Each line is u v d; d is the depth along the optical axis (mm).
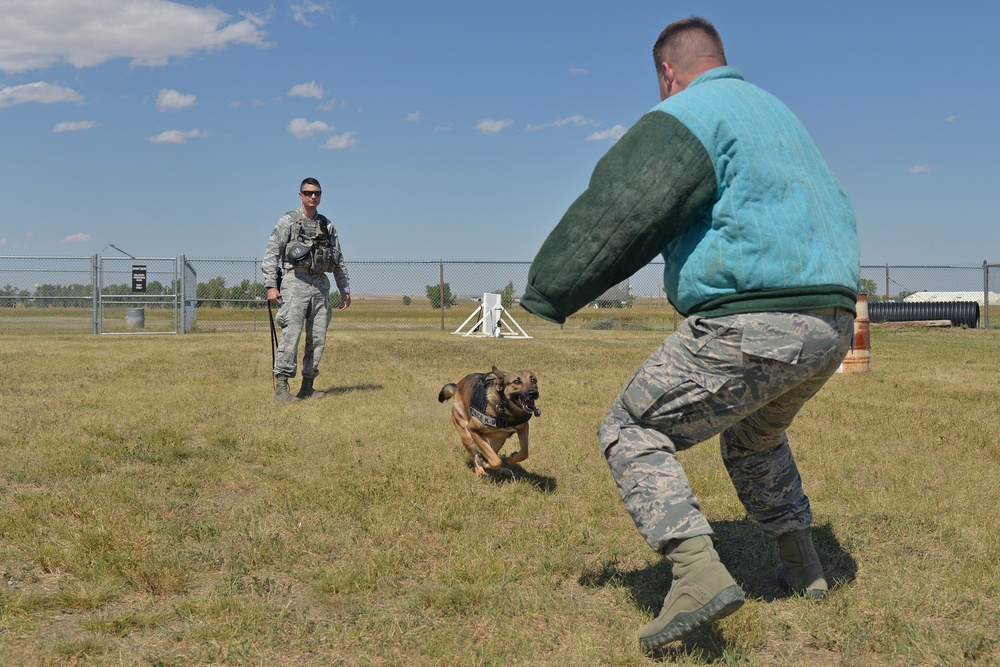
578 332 23172
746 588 3229
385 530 3846
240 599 2998
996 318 29562
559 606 2986
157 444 5680
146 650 2611
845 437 6141
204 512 4180
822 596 3066
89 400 7703
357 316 26766
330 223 8375
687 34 2783
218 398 8023
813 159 2615
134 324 22438
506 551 3631
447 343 17062
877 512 4172
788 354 2416
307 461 5359
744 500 3109
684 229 2533
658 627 2510
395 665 2545
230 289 24656
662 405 2574
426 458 5527
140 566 3232
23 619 2789
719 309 2463
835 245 2518
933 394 8695
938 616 2936
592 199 2457
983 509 4238
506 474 5125
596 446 5930
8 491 4434
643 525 2533
